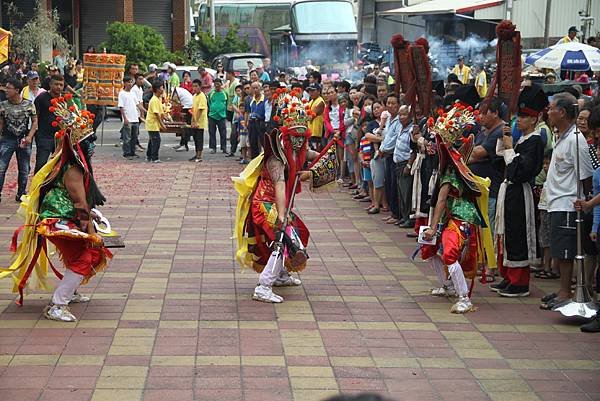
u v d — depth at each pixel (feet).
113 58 63.05
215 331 23.06
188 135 64.80
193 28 155.63
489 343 22.59
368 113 42.73
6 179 50.03
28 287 25.04
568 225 24.77
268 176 26.32
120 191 45.85
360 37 104.06
